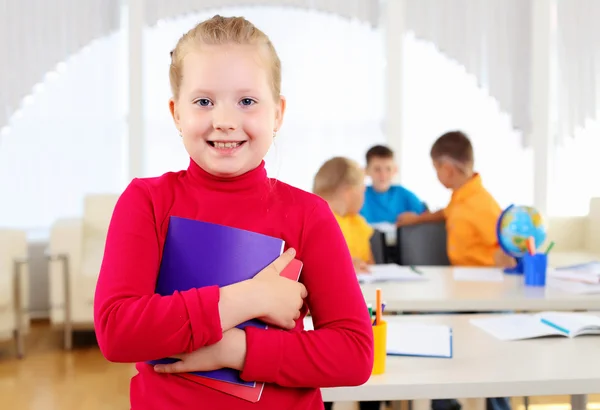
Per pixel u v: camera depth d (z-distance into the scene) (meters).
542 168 5.36
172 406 0.90
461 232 2.98
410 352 1.48
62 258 4.01
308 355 0.90
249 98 0.91
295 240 0.96
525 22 5.32
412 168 5.34
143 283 0.91
